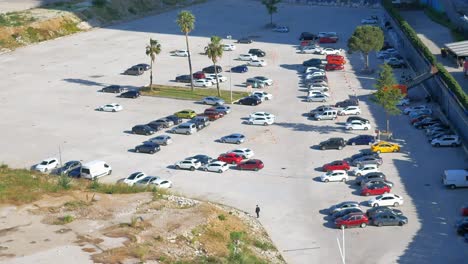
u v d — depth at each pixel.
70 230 85.69
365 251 91.12
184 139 132.25
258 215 101.06
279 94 157.12
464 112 121.38
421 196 105.56
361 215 97.56
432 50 163.12
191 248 83.56
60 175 109.44
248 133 134.25
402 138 128.62
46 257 78.44
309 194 108.06
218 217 93.62
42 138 134.62
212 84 165.62
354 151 123.62
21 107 153.25
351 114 141.75
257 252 88.25
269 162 120.44
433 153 121.38
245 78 169.75
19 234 84.25
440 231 95.19
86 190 101.00
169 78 171.62
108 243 82.25
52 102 156.25
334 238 94.88
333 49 187.62
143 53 194.25
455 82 130.38
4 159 124.50
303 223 99.19
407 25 176.75
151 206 95.00
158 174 116.75
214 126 138.75
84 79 172.75
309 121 139.62
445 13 193.88
